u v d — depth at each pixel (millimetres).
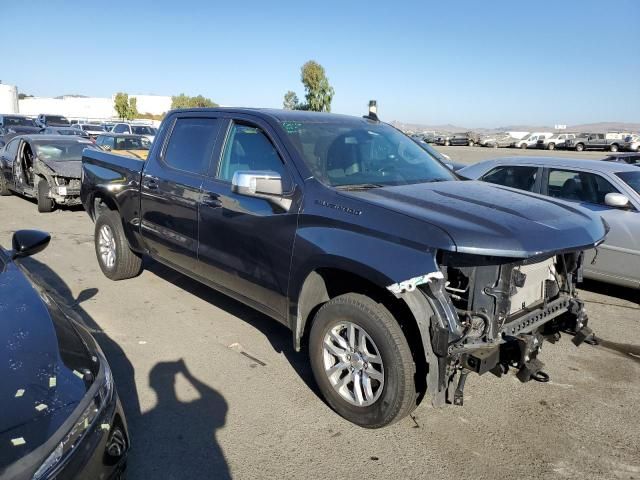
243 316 5223
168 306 5445
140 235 5430
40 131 27062
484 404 3732
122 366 4125
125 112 66312
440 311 2918
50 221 10258
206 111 4758
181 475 2891
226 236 4164
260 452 3107
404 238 2957
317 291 3641
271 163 3932
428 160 4559
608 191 6145
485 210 3172
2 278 2889
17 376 2117
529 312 3422
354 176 3826
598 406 3740
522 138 61812
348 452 3127
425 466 3018
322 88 44469
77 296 5688
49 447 1910
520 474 2975
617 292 6410
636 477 2977
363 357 3236
